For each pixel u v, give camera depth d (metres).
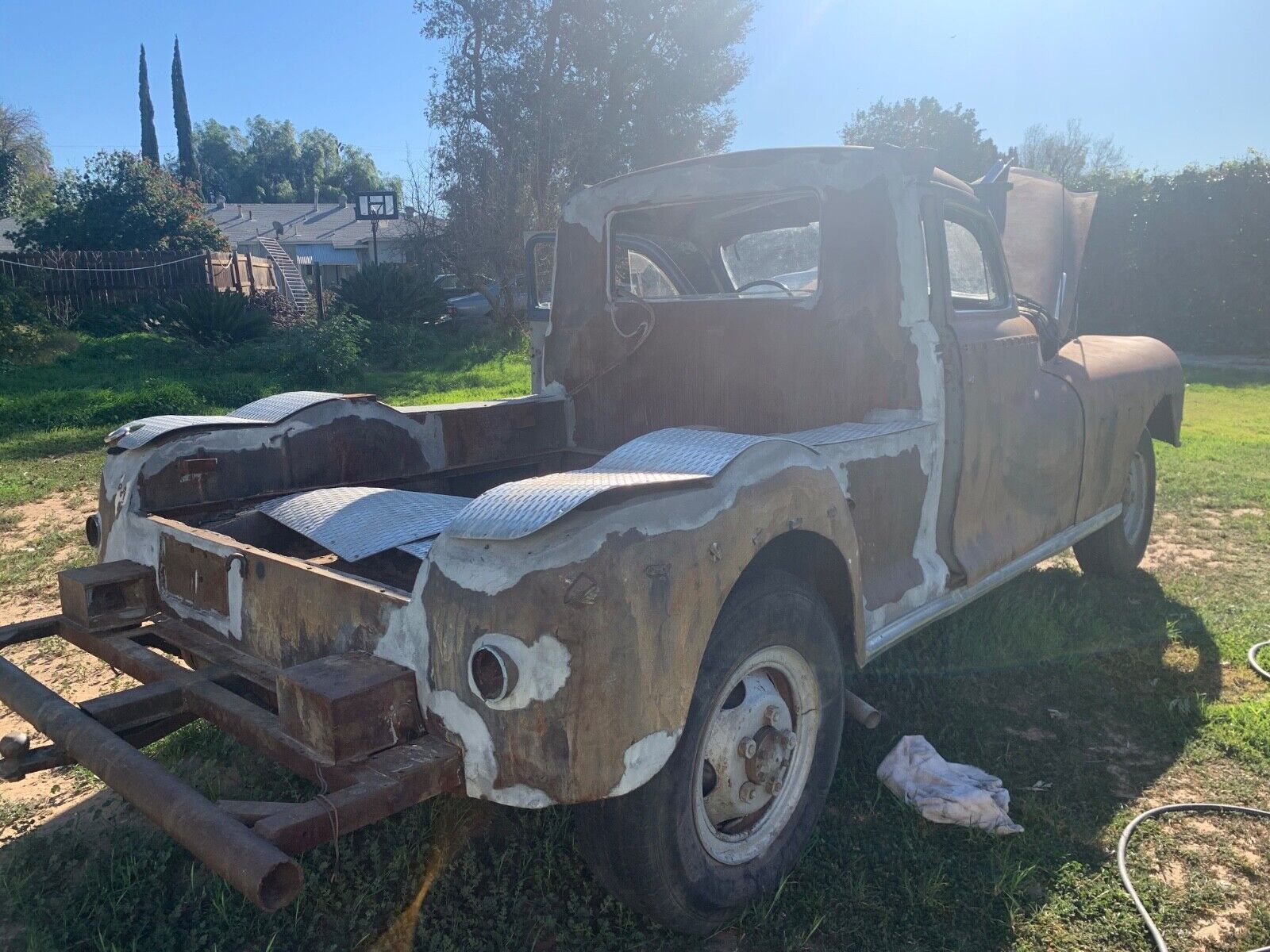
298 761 1.94
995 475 3.55
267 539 3.08
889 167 3.19
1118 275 21.19
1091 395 4.28
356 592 2.14
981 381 3.40
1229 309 20.23
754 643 2.38
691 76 28.73
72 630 2.73
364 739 1.91
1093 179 21.42
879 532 2.97
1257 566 5.73
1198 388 15.12
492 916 2.48
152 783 1.85
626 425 4.07
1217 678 4.07
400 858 2.65
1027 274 4.31
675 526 2.07
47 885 2.63
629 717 1.96
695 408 3.80
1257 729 3.51
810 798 2.69
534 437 4.21
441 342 21.53
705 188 3.62
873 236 3.24
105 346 18.27
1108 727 3.63
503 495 2.00
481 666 1.90
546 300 4.73
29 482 8.00
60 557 5.90
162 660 2.46
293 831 1.66
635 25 27.83
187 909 2.55
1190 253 20.34
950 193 3.41
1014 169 4.58
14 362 16.05
